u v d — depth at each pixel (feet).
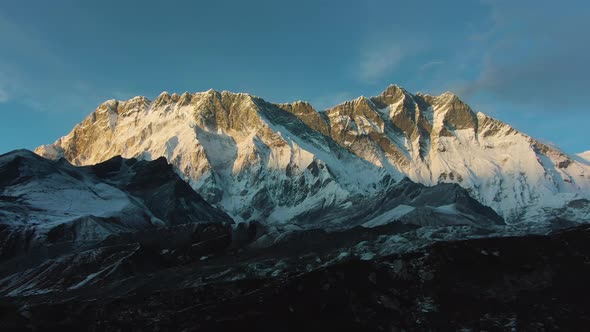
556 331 216.74
